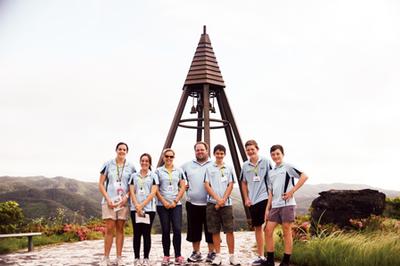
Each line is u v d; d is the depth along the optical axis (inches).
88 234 572.4
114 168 303.3
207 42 694.5
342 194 403.5
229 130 677.3
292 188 269.9
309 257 301.6
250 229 656.4
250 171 297.3
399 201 503.8
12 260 342.0
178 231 308.7
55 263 323.0
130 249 424.8
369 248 276.2
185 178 316.8
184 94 665.6
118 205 296.8
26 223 578.2
